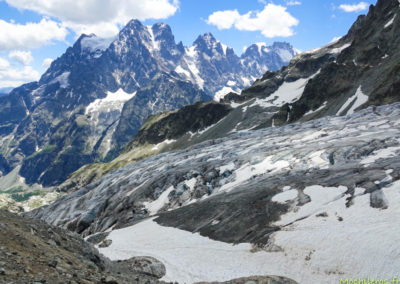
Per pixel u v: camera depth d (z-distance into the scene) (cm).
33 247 1836
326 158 6825
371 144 6781
